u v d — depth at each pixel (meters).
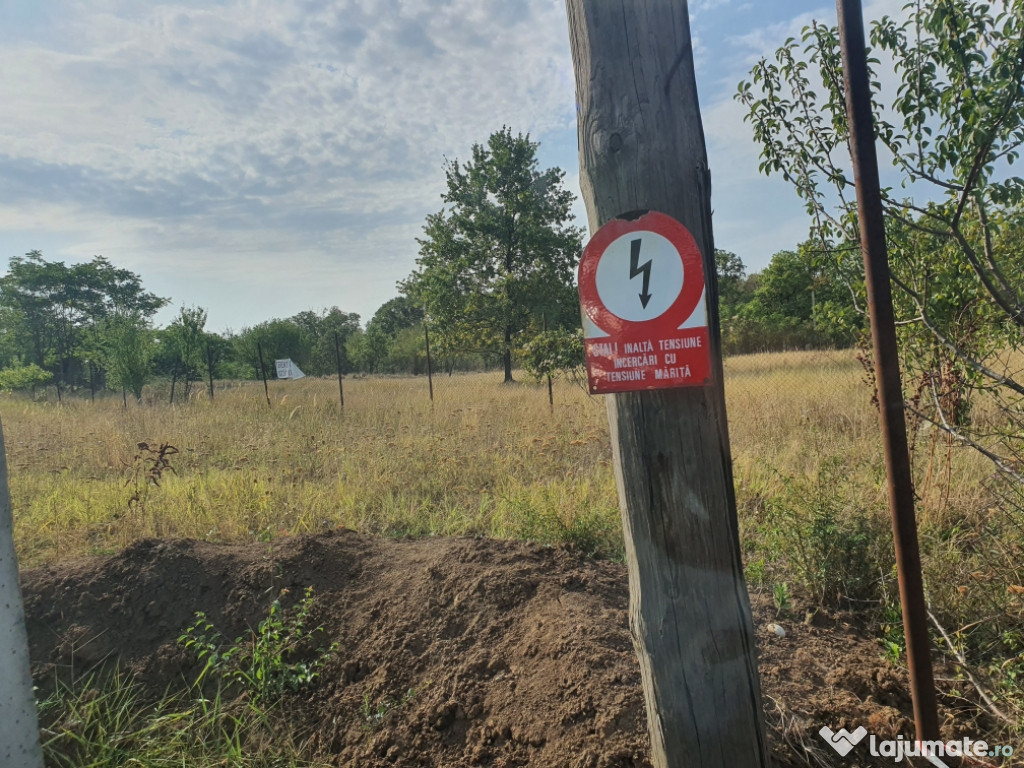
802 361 14.18
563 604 3.11
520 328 25.94
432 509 5.70
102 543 5.06
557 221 30.28
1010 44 2.54
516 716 2.58
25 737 1.90
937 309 3.32
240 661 3.12
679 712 1.69
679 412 1.63
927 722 2.05
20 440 10.15
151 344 18.56
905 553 2.01
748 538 4.36
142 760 2.61
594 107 1.65
